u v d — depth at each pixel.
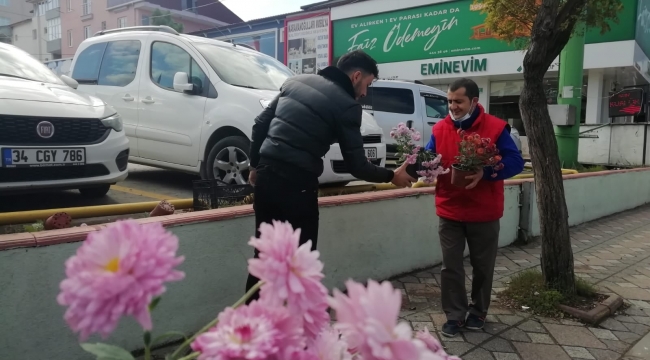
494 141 3.40
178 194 5.72
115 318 0.90
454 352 3.35
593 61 14.72
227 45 6.39
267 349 0.92
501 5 4.96
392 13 19.00
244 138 5.09
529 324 3.83
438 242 5.37
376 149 5.69
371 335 0.84
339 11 20.70
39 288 2.64
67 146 4.18
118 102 6.37
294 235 1.08
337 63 2.96
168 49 6.15
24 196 5.14
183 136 5.65
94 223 3.85
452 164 3.34
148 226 1.04
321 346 1.06
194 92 5.65
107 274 0.91
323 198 4.25
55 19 46.03
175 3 42.25
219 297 3.40
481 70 16.94
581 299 4.22
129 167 7.82
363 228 4.47
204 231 3.29
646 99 16.62
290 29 22.66
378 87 10.51
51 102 4.29
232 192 4.31
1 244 2.50
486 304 3.69
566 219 4.19
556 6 3.75
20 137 3.95
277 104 2.98
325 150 2.86
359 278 4.48
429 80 18.31
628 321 3.96
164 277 0.94
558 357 3.32
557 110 9.74
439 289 4.56
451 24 17.47
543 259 4.25
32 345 2.63
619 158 12.18
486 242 3.54
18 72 4.91
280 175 2.81
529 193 6.50
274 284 1.01
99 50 7.02
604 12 4.43
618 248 6.49
